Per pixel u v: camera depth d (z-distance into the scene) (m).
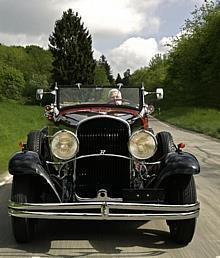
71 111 7.82
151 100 9.75
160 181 6.56
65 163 6.77
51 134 8.01
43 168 6.56
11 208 6.40
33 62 125.56
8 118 34.09
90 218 6.21
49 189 6.57
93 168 6.79
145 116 8.06
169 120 54.75
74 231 7.44
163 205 6.34
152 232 7.43
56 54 87.06
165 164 6.67
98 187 6.80
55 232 7.37
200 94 69.06
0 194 10.48
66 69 85.88
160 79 102.94
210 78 65.12
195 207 6.46
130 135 6.81
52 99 9.11
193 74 69.88
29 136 7.92
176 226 6.75
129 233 7.36
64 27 86.75
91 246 6.68
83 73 86.25
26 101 82.56
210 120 47.72
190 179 6.61
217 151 20.77
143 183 6.93
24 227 6.52
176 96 76.31
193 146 23.27
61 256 6.21
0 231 7.40
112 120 6.80
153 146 6.59
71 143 6.58
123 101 8.72
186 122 47.50
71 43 86.19
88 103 8.48
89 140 6.81
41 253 6.34
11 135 23.72
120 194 6.83
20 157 6.55
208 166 15.47
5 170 13.95
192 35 70.94
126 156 6.79
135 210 6.41
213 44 65.06
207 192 10.87
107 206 6.21
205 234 7.35
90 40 88.06
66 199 6.71
